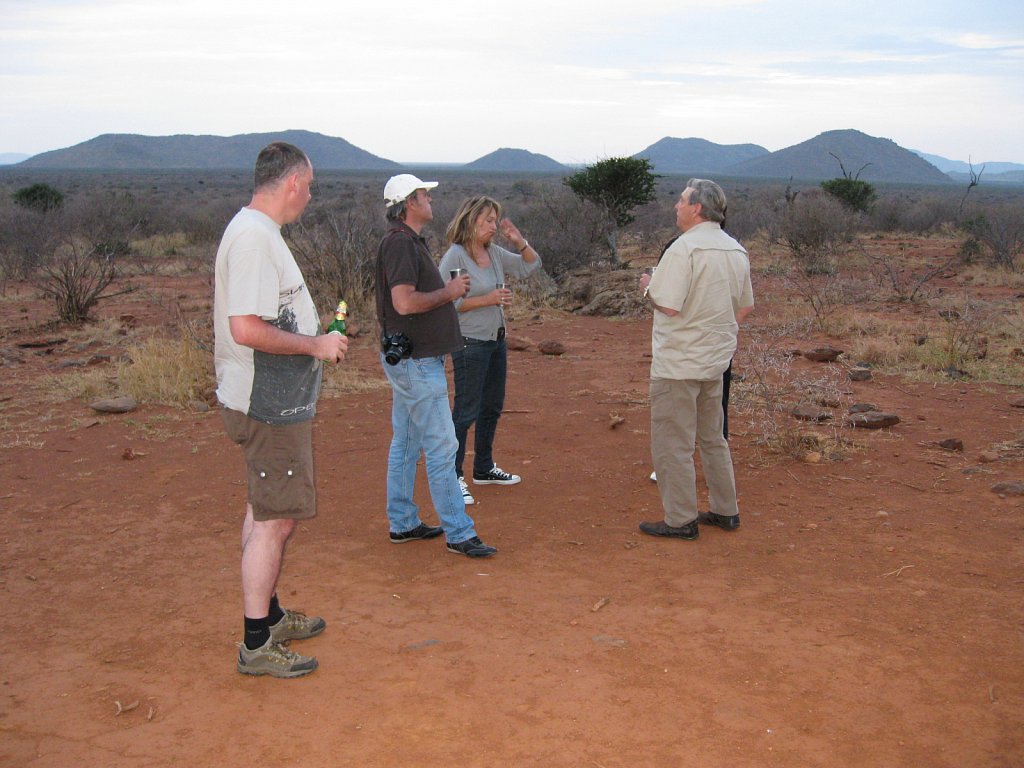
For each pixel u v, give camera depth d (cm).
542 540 487
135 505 550
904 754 287
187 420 757
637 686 330
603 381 877
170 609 408
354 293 1277
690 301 455
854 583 419
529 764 284
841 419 707
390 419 755
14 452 664
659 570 441
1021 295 1570
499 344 546
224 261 322
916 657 348
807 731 300
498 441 681
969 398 790
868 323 1166
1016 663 342
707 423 483
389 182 446
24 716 318
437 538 496
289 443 337
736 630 373
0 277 1858
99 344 1166
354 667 349
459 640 370
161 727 310
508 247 1605
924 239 2894
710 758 286
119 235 2600
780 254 2284
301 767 285
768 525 500
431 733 302
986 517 499
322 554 473
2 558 469
